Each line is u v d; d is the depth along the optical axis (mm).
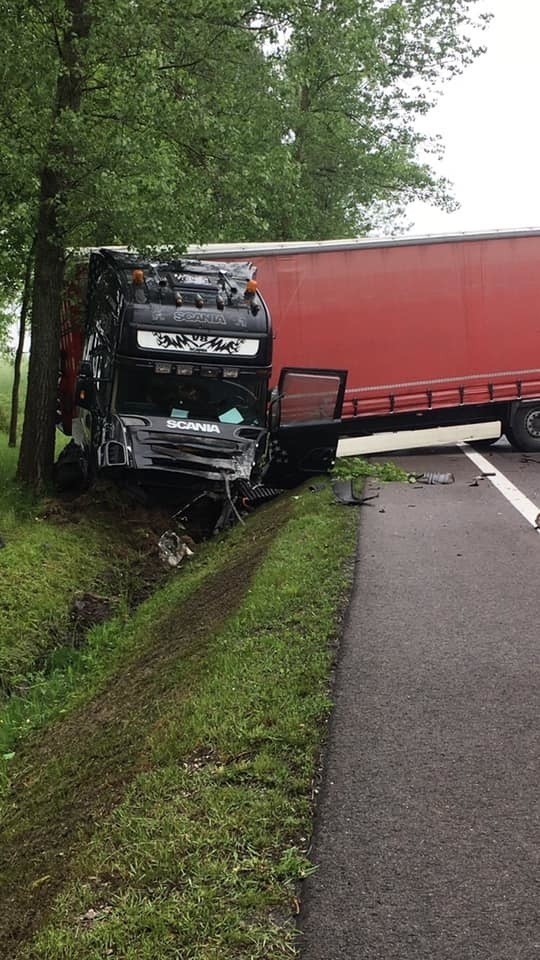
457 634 6637
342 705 5426
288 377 13734
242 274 14383
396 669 5980
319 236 27516
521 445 17422
